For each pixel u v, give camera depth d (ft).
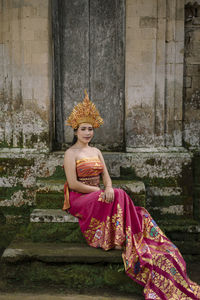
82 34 12.30
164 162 11.43
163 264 7.91
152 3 11.22
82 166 9.04
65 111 12.64
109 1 12.15
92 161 9.14
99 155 9.65
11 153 11.59
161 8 11.23
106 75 12.47
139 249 8.13
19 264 8.67
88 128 9.18
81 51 12.38
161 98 11.59
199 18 11.55
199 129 11.91
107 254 8.43
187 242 11.00
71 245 9.20
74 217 9.49
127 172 11.48
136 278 7.99
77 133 9.31
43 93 11.57
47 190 10.30
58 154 11.51
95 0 12.18
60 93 12.56
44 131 11.70
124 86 12.28
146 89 11.53
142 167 11.46
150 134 11.69
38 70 11.50
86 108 9.15
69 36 12.31
